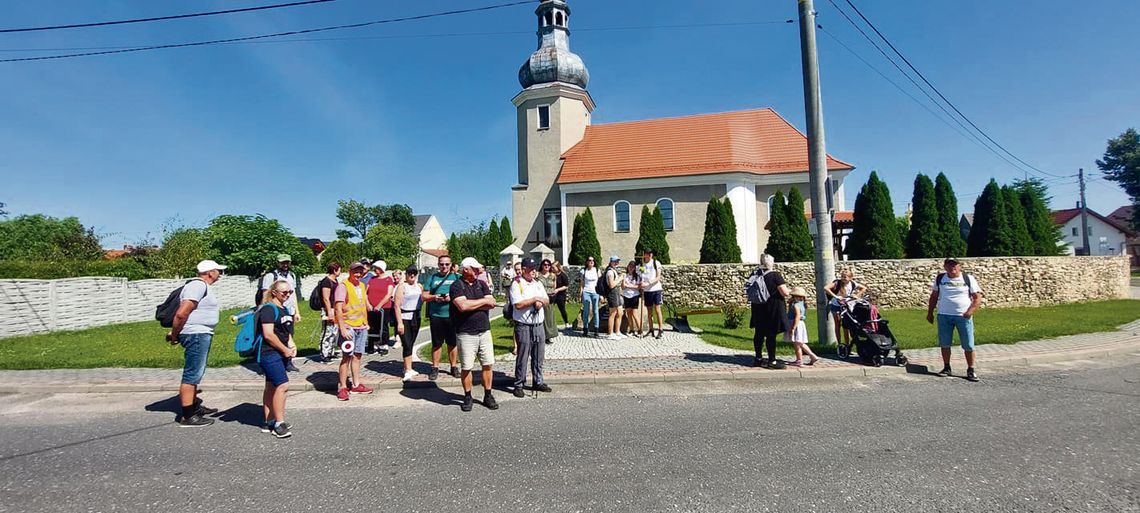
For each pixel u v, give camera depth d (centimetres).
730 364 804
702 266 1706
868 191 1819
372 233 4197
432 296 729
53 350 1012
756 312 778
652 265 1086
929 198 1792
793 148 2548
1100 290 1694
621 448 454
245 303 2208
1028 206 2008
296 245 2484
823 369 755
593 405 610
